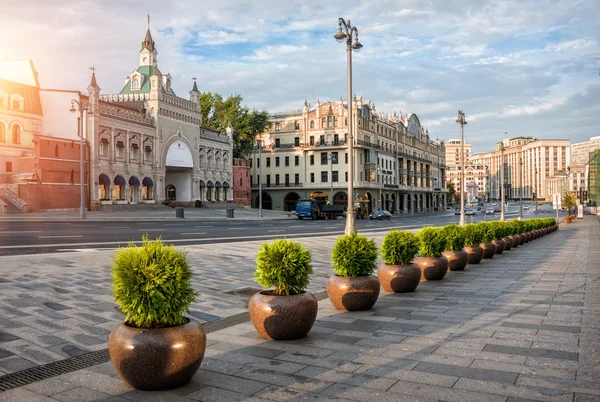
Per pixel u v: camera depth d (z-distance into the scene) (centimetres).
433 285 1152
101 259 1374
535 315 801
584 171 16812
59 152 4769
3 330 680
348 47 1889
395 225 4509
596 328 705
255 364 554
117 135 5484
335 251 868
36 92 5212
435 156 12925
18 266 1209
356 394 457
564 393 453
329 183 8381
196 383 493
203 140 7288
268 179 8975
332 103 8400
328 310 860
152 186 6097
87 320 742
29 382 501
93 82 5125
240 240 2380
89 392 472
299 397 453
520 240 2417
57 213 4484
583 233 3572
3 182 4778
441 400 440
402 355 580
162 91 6338
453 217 7706
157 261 486
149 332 466
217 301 934
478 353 583
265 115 8694
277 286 677
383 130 9394
